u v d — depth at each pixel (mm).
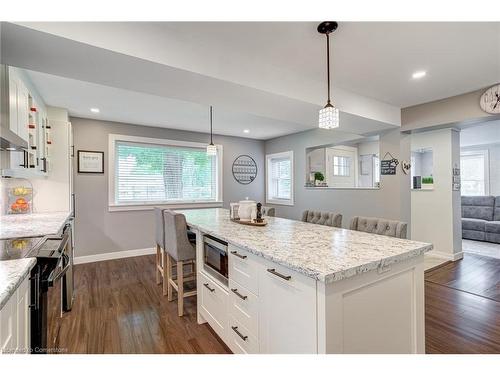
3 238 1854
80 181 4242
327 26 1823
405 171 3793
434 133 4602
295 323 1257
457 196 4477
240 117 4281
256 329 1546
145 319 2402
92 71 1963
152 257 4609
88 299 2846
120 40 1696
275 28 1868
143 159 4867
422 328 1565
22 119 2252
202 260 2307
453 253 4316
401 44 2080
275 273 1348
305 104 2736
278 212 6000
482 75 2660
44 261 1437
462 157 7191
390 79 2750
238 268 1732
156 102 3512
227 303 1874
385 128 3807
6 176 2248
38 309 1384
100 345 1994
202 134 5484
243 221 2561
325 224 2896
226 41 2039
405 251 1460
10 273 1126
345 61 2365
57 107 3711
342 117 3209
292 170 5648
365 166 6828
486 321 2344
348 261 1260
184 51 1953
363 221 2348
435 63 2406
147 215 4824
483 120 3121
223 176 5789
